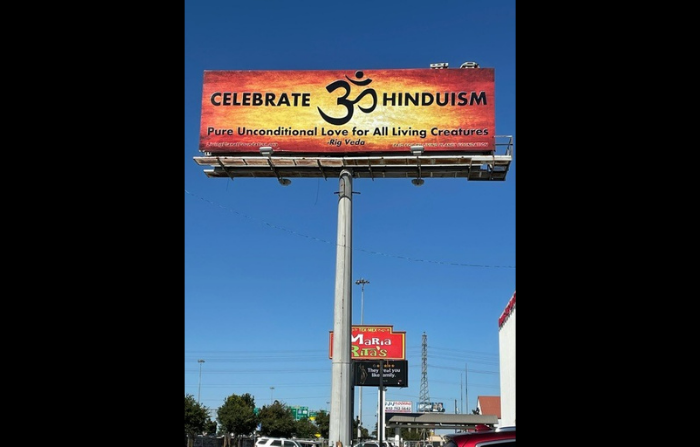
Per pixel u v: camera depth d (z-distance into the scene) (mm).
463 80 27406
